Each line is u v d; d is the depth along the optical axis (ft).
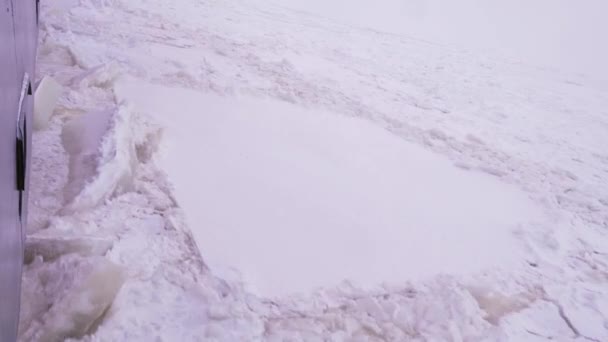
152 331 8.49
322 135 19.42
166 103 17.95
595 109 38.88
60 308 7.77
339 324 9.94
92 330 8.07
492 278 12.91
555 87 44.62
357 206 14.75
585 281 13.98
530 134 28.48
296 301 10.30
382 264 12.28
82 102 15.97
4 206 3.75
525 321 11.64
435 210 15.85
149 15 30.48
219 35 30.91
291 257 11.65
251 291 10.17
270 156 16.38
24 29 6.36
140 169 13.16
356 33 48.39
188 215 12.01
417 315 10.69
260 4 50.90
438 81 36.27
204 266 10.47
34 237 8.94
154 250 10.39
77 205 10.62
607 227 18.16
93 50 21.04
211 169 14.49
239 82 22.59
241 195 13.61
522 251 14.76
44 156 12.30
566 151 26.86
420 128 23.57
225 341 8.76
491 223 16.01
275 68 26.94
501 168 21.49
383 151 19.67
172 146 15.07
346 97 25.27
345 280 11.24
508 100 35.35
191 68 22.38
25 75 6.11
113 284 8.56
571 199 20.07
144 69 20.33
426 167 19.33
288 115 20.52
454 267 12.96
